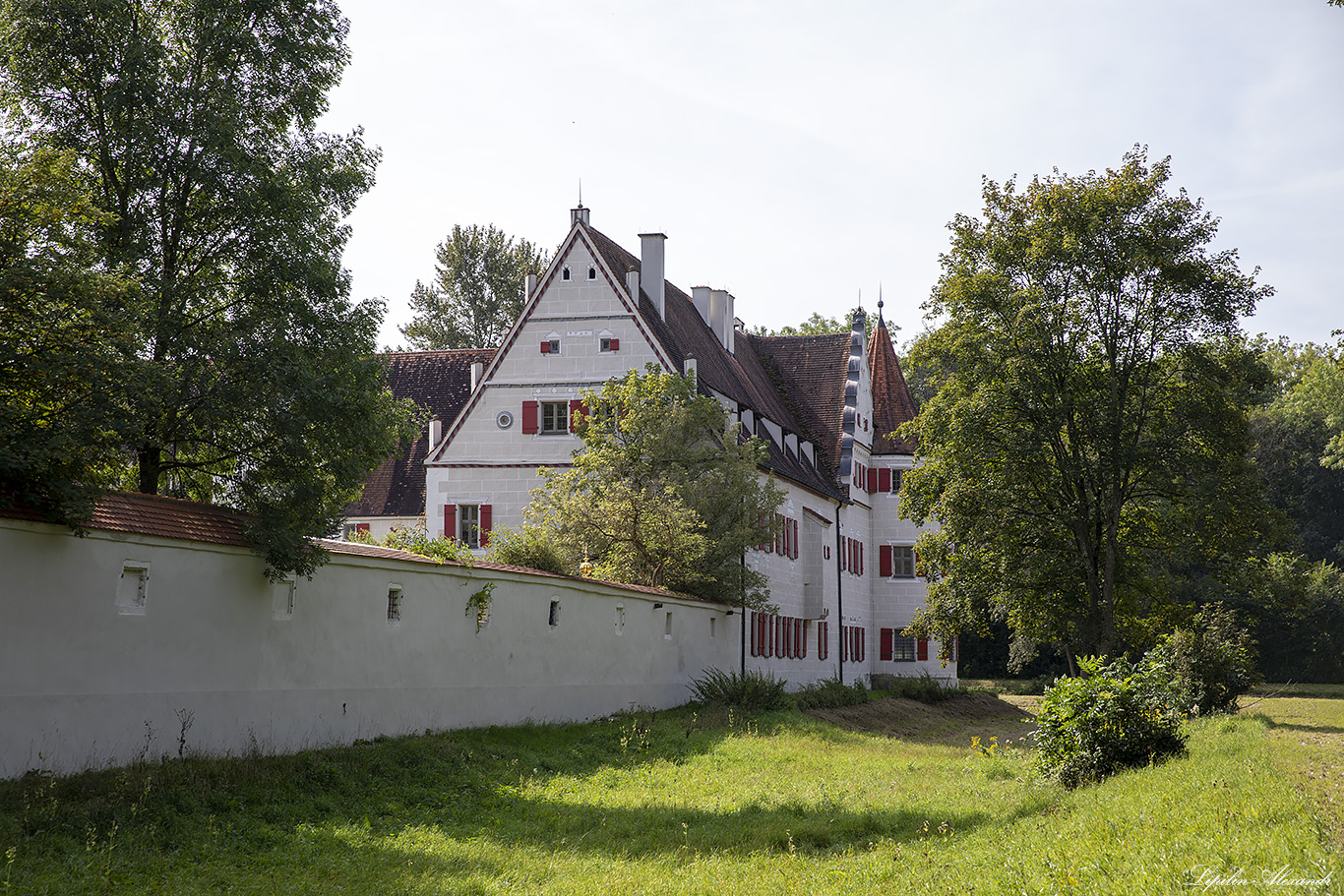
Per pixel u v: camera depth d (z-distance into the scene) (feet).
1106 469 103.91
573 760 65.36
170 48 60.18
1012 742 105.19
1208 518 105.91
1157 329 105.60
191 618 48.60
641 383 109.40
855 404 168.86
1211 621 109.60
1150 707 53.72
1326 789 40.91
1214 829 32.04
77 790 39.81
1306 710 115.44
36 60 54.85
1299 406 246.68
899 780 62.23
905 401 183.52
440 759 56.70
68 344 42.22
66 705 42.68
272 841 39.58
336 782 48.93
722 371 142.00
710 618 108.58
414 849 40.14
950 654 167.84
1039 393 103.60
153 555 46.73
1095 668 55.57
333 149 62.64
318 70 62.85
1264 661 209.56
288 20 61.98
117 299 44.47
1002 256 109.40
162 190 56.70
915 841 42.19
